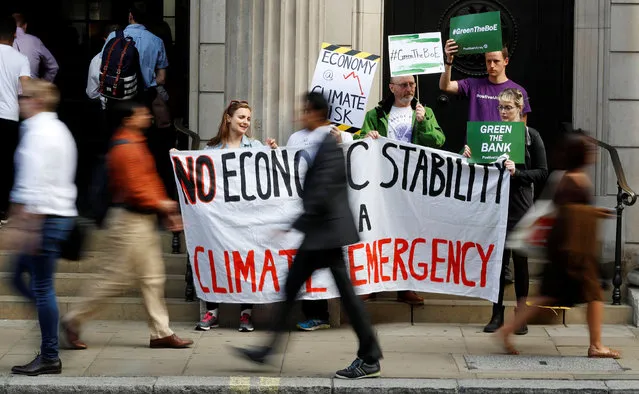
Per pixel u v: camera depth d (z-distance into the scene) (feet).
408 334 29.78
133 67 35.40
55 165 25.12
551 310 30.83
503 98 29.37
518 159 28.89
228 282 29.43
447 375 25.84
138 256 27.45
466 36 30.14
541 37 34.22
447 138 34.71
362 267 29.35
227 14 32.09
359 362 25.46
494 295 29.30
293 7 31.78
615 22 32.99
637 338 29.48
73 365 26.53
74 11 39.99
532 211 29.68
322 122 25.53
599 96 33.14
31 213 25.00
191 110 34.96
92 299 27.61
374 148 29.45
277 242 29.27
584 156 26.68
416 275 29.71
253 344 28.63
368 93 30.14
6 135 35.19
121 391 24.88
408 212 29.58
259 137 31.99
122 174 26.86
